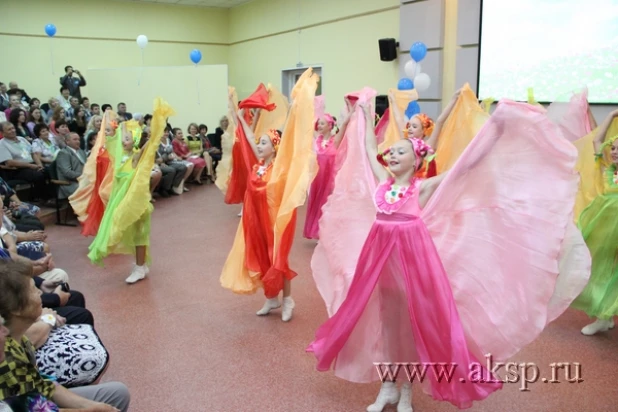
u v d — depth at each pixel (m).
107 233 4.27
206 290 4.37
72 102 10.16
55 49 12.20
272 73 12.58
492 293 2.44
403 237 2.42
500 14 6.84
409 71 6.57
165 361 3.16
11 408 1.58
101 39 12.76
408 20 8.20
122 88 12.05
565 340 3.45
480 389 2.27
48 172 6.75
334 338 2.51
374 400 2.76
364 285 2.48
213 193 9.22
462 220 2.54
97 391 2.12
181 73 11.59
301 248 5.60
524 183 2.42
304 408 2.68
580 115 4.13
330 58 10.48
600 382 2.91
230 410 2.66
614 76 5.77
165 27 13.52
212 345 3.37
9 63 11.73
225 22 14.33
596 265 3.42
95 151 5.45
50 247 5.66
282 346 3.36
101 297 4.21
